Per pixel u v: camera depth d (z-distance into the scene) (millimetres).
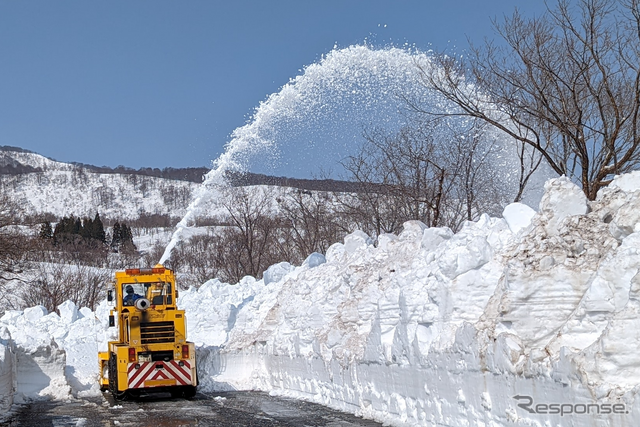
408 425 12344
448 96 23859
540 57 22781
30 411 17562
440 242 14094
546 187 11086
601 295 8742
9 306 52688
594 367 7887
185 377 19250
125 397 19375
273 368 20812
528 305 9789
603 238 9953
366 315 15992
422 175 29484
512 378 9359
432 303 12102
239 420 14938
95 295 56094
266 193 48469
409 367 12531
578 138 22125
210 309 27203
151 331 19297
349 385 15430
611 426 7551
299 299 20609
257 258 49469
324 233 42406
